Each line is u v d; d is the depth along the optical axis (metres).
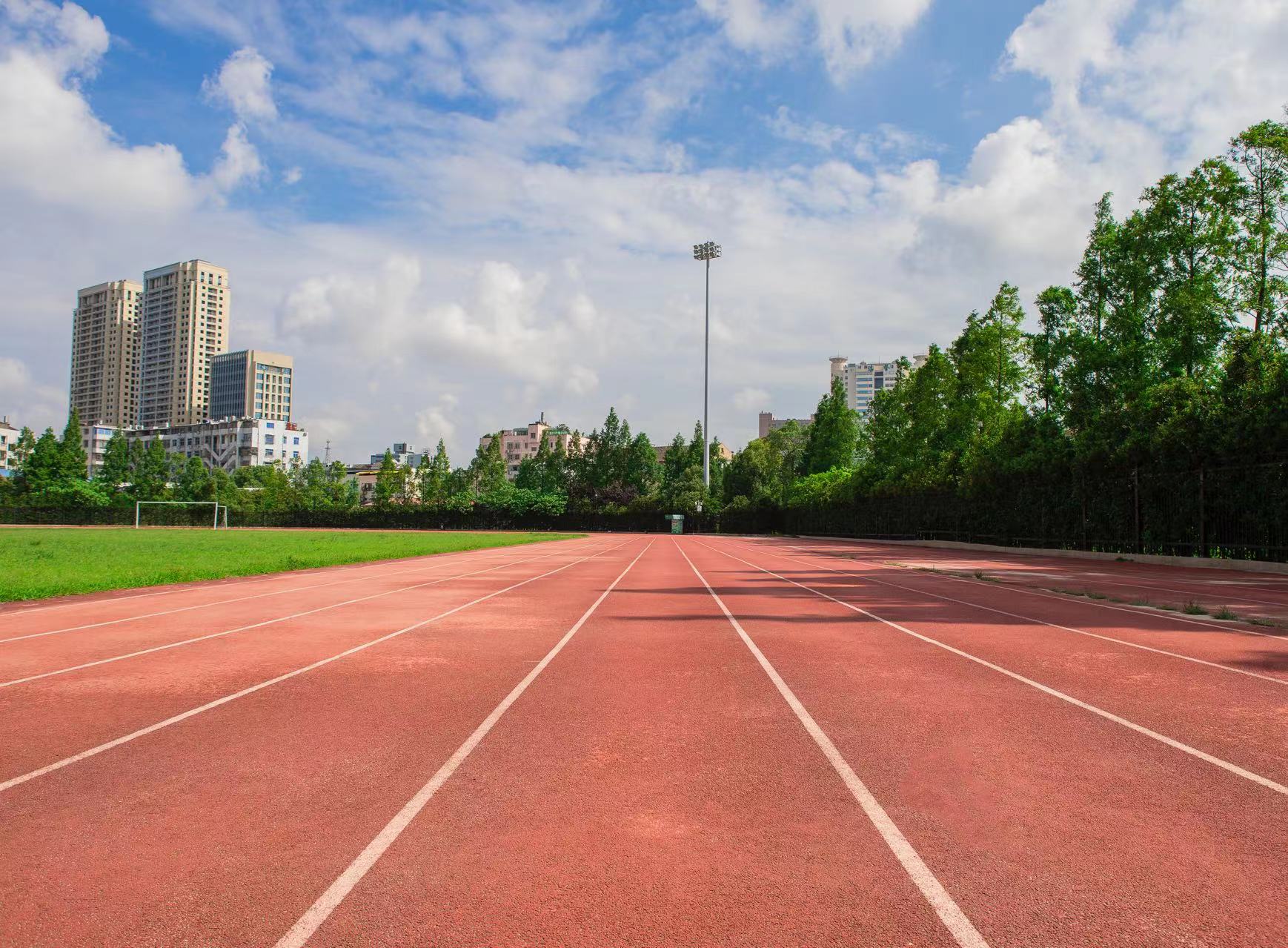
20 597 14.75
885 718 6.00
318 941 2.89
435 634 10.40
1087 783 4.55
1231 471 22.06
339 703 6.61
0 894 3.30
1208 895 3.23
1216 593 15.47
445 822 4.02
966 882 3.34
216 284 195.25
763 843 3.74
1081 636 10.02
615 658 8.58
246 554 30.56
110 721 6.05
